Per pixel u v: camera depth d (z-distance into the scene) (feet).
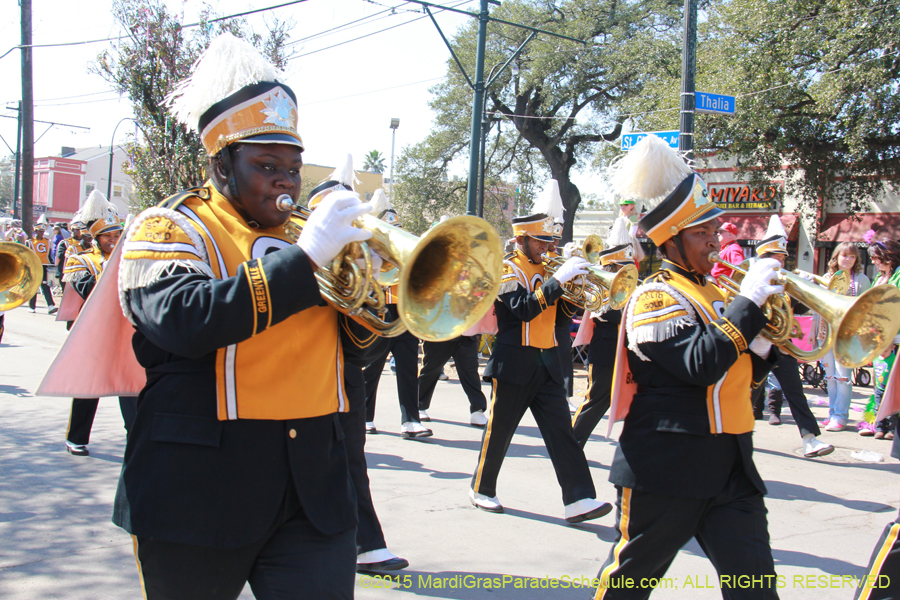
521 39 79.66
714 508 8.46
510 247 21.49
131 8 34.78
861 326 8.32
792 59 49.08
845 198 58.03
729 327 8.04
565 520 15.30
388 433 23.35
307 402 6.31
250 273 5.65
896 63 45.47
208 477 5.94
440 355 24.99
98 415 24.21
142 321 5.88
